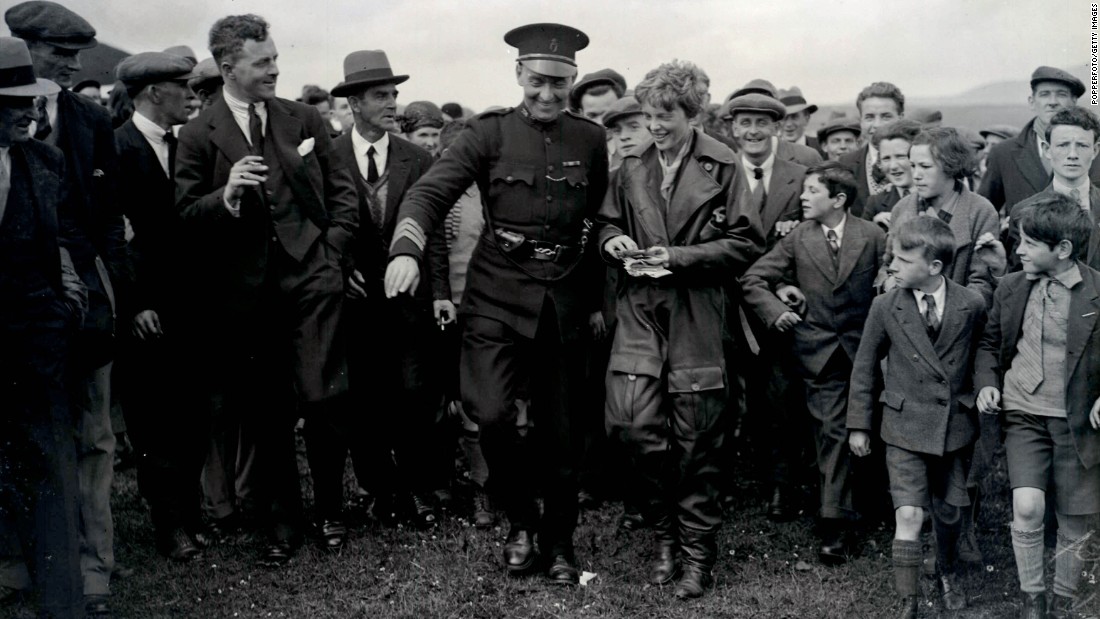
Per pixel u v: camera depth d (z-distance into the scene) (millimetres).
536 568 4082
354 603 3844
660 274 3738
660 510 3996
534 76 3793
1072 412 3463
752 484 5062
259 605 3867
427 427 4711
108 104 5316
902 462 3643
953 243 3633
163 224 4242
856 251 4250
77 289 3574
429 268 4648
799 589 3900
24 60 3295
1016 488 3547
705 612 3734
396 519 4695
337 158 4324
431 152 5605
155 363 4254
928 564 3955
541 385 3971
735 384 4723
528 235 3850
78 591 3461
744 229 3824
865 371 3803
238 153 4043
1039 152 4602
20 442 3377
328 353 4137
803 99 6559
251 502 4602
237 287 4074
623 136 5059
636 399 3836
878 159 5449
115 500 4980
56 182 3477
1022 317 3568
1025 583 3543
